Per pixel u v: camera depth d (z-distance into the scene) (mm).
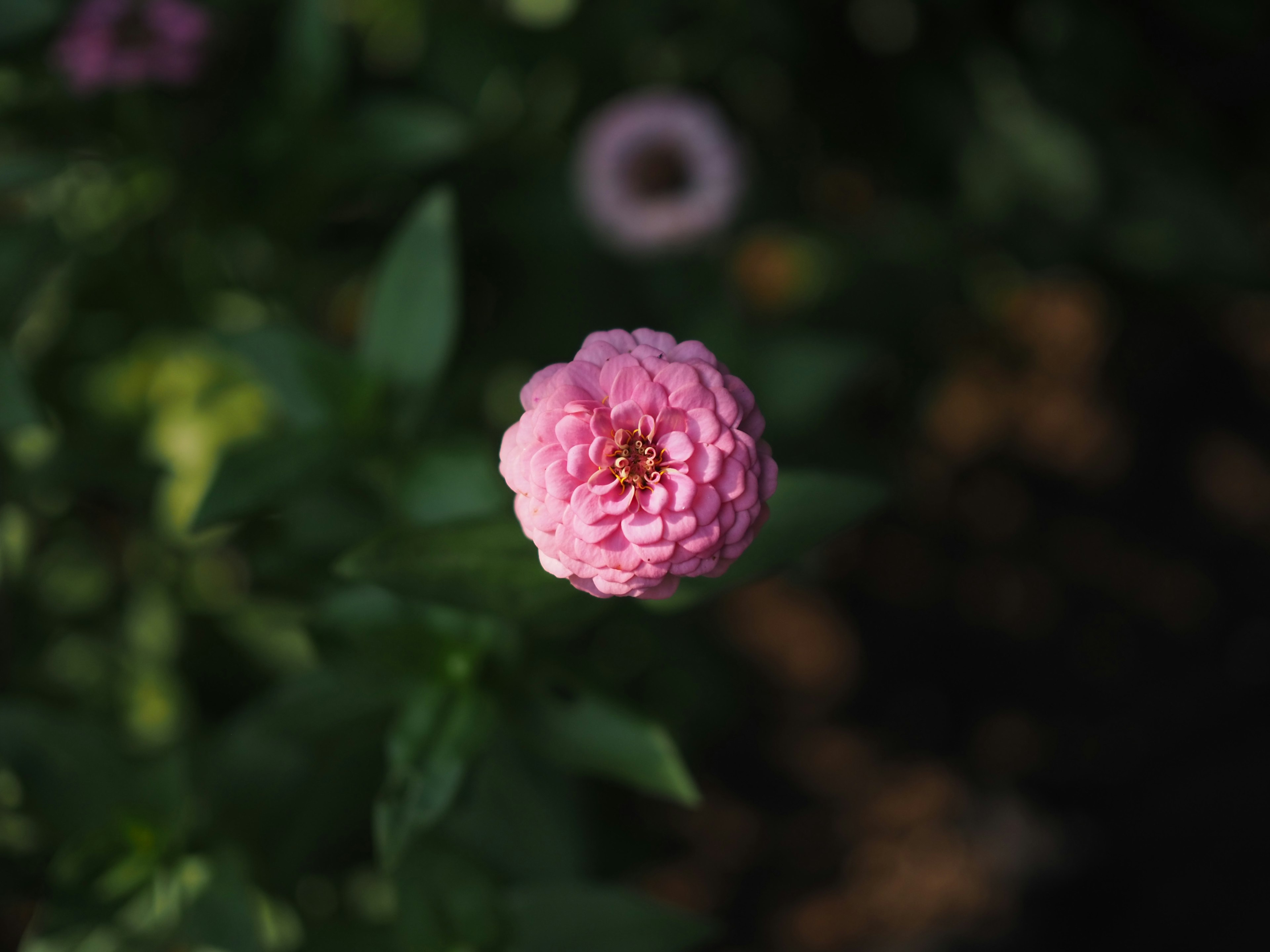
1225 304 962
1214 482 961
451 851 644
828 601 934
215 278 726
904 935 868
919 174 816
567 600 578
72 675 729
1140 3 773
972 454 961
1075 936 868
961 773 906
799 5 770
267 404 705
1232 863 873
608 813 794
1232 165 823
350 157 706
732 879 877
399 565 568
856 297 832
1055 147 771
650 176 760
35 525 719
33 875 687
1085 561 950
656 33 788
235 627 733
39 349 712
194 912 624
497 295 797
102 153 704
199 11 689
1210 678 917
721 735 848
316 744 628
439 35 780
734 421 538
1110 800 896
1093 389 970
